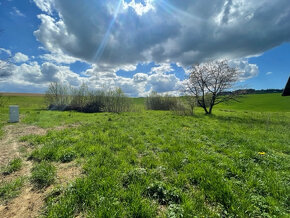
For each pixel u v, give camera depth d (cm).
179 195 265
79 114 1603
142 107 2823
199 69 1920
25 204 244
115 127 872
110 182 292
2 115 1202
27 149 485
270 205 249
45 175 316
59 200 248
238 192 277
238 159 439
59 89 2206
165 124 1021
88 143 536
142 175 325
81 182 283
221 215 231
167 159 427
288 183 316
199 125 1026
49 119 1126
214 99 1916
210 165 384
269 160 432
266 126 1065
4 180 310
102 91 2255
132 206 230
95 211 221
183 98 2036
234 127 999
